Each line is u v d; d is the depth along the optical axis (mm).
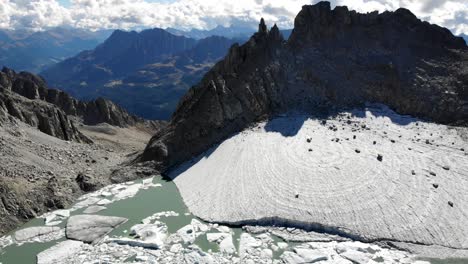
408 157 53438
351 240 40469
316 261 37000
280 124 64688
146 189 54938
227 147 60344
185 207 49062
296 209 44594
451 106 70000
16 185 48469
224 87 68562
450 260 36969
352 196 45656
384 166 50938
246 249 39031
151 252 38719
